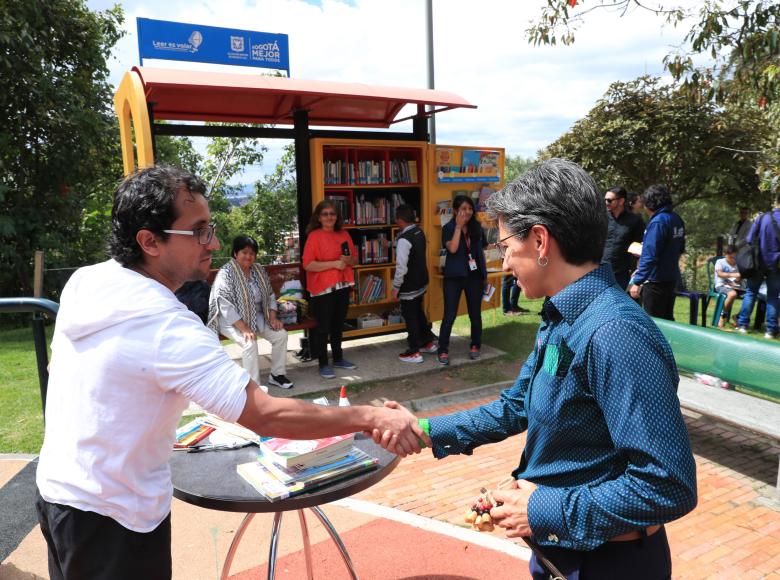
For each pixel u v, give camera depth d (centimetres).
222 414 140
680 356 425
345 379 588
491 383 575
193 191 149
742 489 359
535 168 136
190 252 150
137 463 143
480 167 718
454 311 623
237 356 676
